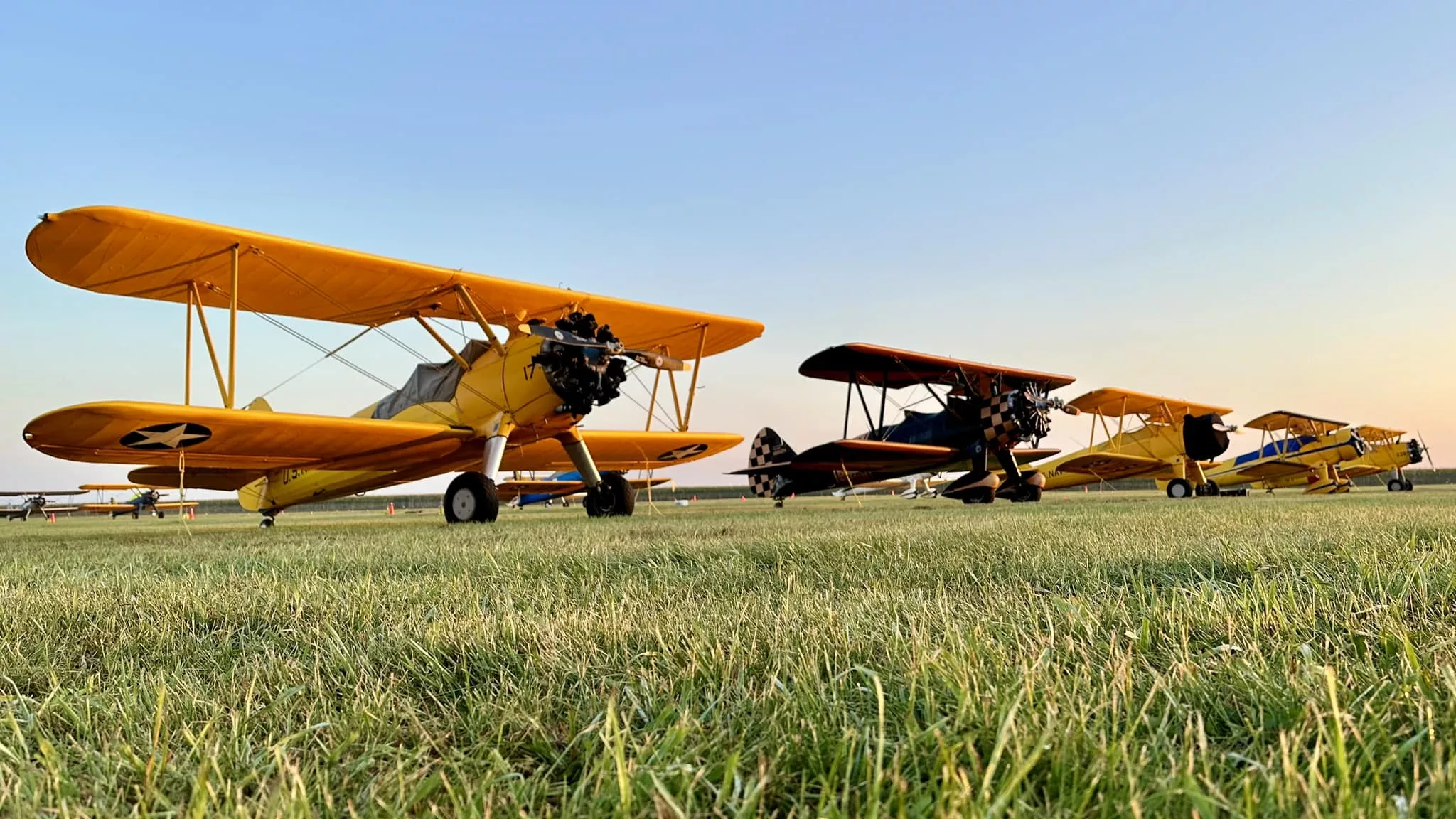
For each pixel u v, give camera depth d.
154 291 7.86
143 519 32.06
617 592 2.43
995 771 0.86
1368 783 0.81
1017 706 0.97
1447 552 2.51
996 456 14.00
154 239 6.89
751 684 1.28
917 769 0.86
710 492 56.72
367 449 9.05
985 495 13.12
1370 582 1.99
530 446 10.56
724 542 3.81
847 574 2.72
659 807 0.76
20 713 1.32
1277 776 0.79
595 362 8.73
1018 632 1.54
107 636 1.96
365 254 7.68
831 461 13.49
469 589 2.54
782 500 19.05
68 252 6.89
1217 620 1.62
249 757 1.06
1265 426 22.92
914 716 1.08
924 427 14.28
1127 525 4.34
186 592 2.51
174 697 1.34
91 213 6.43
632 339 10.78
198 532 9.17
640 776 0.88
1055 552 2.94
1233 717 1.09
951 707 1.08
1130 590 2.20
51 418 6.91
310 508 49.72
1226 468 25.45
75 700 1.36
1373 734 0.93
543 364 8.62
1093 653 1.40
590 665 1.47
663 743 0.98
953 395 13.72
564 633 1.70
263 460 9.17
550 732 1.16
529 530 5.80
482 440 9.31
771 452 18.98
